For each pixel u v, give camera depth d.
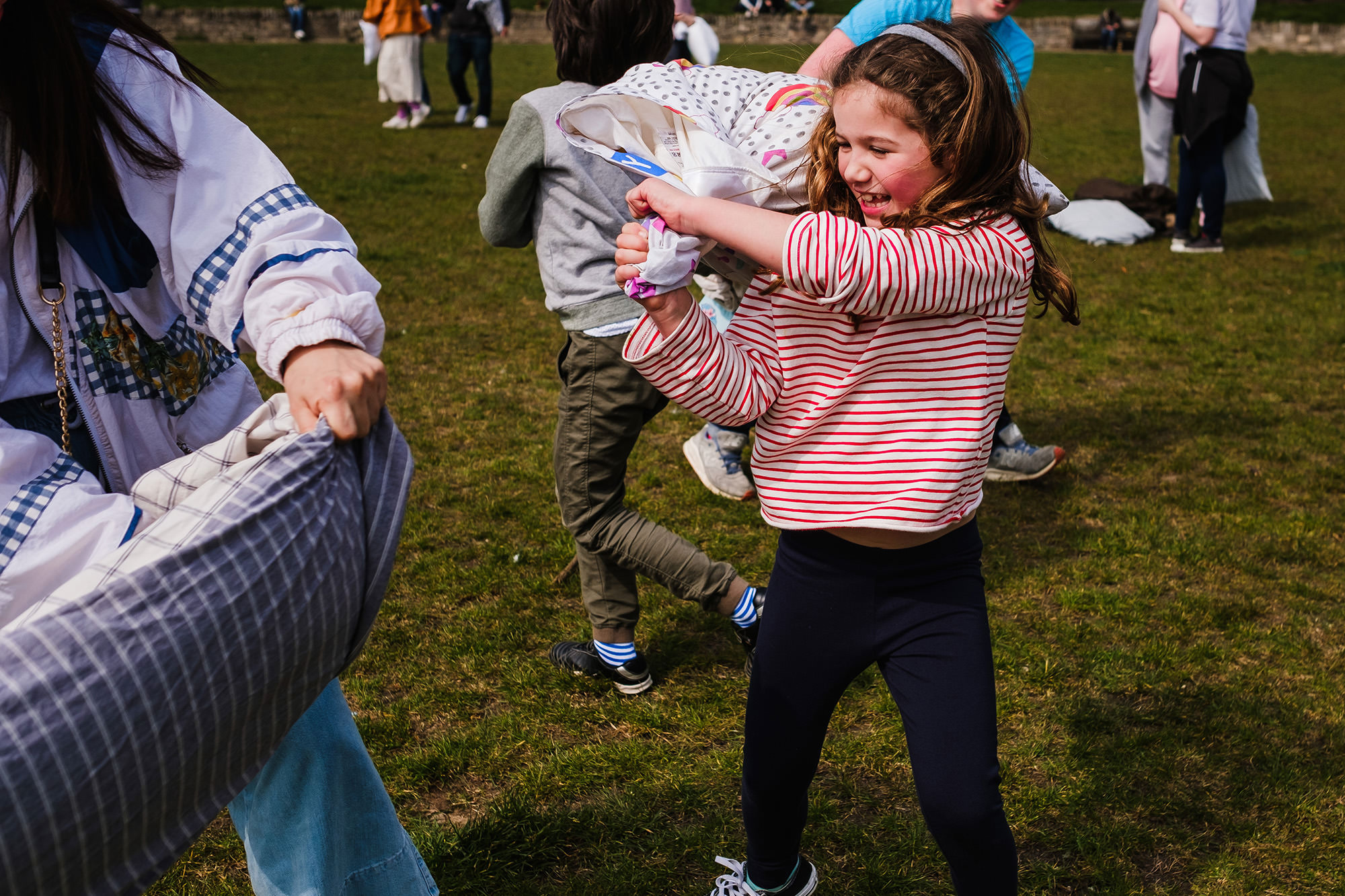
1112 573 3.78
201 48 25.11
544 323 6.38
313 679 1.46
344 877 1.80
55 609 1.17
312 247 1.50
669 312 1.68
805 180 1.87
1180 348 6.13
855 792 2.71
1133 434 4.98
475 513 4.15
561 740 2.91
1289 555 3.92
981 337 1.75
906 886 2.42
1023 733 2.94
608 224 2.71
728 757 2.81
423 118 13.66
